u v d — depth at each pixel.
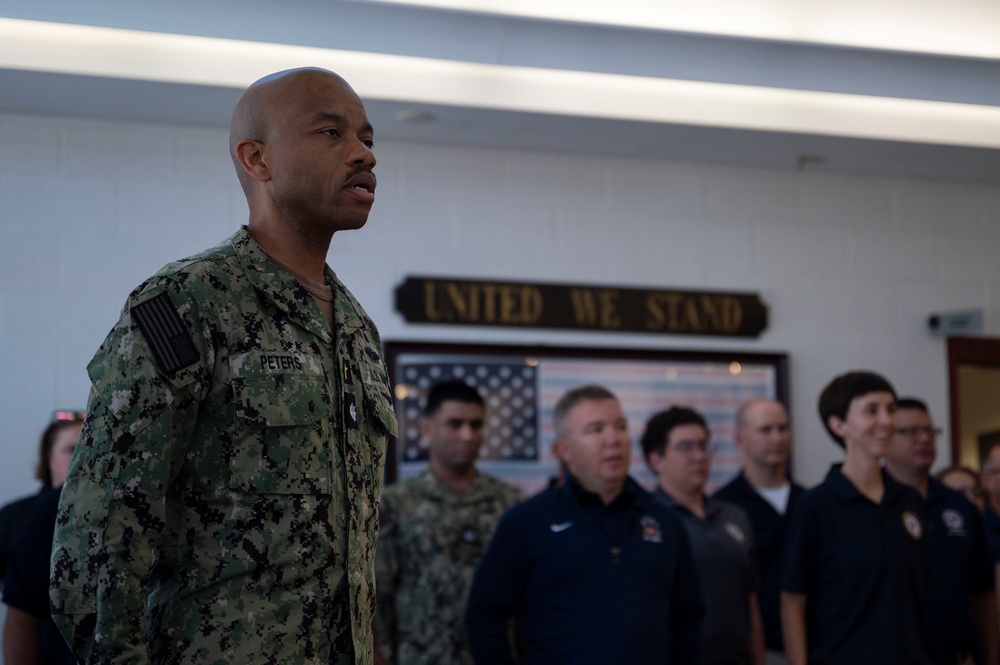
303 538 1.57
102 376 1.53
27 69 4.08
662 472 4.08
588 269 5.34
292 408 1.59
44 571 2.94
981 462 6.23
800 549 3.68
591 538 3.26
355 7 4.15
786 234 5.69
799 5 4.32
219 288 1.60
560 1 4.21
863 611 3.59
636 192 5.46
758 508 4.75
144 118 4.73
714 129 4.96
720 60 4.60
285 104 1.71
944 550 4.23
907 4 4.32
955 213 5.97
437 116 4.72
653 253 5.46
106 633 1.46
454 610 3.88
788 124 4.95
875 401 3.72
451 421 4.03
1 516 4.05
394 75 4.43
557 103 4.65
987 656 4.21
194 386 1.54
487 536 4.01
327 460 1.62
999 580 4.25
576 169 5.39
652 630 3.18
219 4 4.05
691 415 4.08
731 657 3.81
